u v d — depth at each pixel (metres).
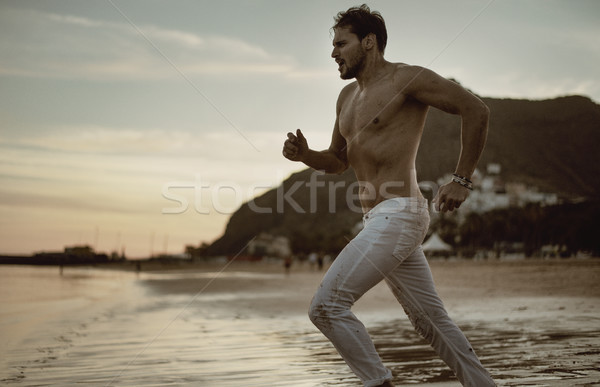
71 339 5.26
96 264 95.31
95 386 2.92
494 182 98.50
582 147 102.69
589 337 4.16
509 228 91.62
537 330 4.63
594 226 80.88
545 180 98.19
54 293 20.88
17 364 3.69
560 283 15.33
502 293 10.92
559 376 2.76
